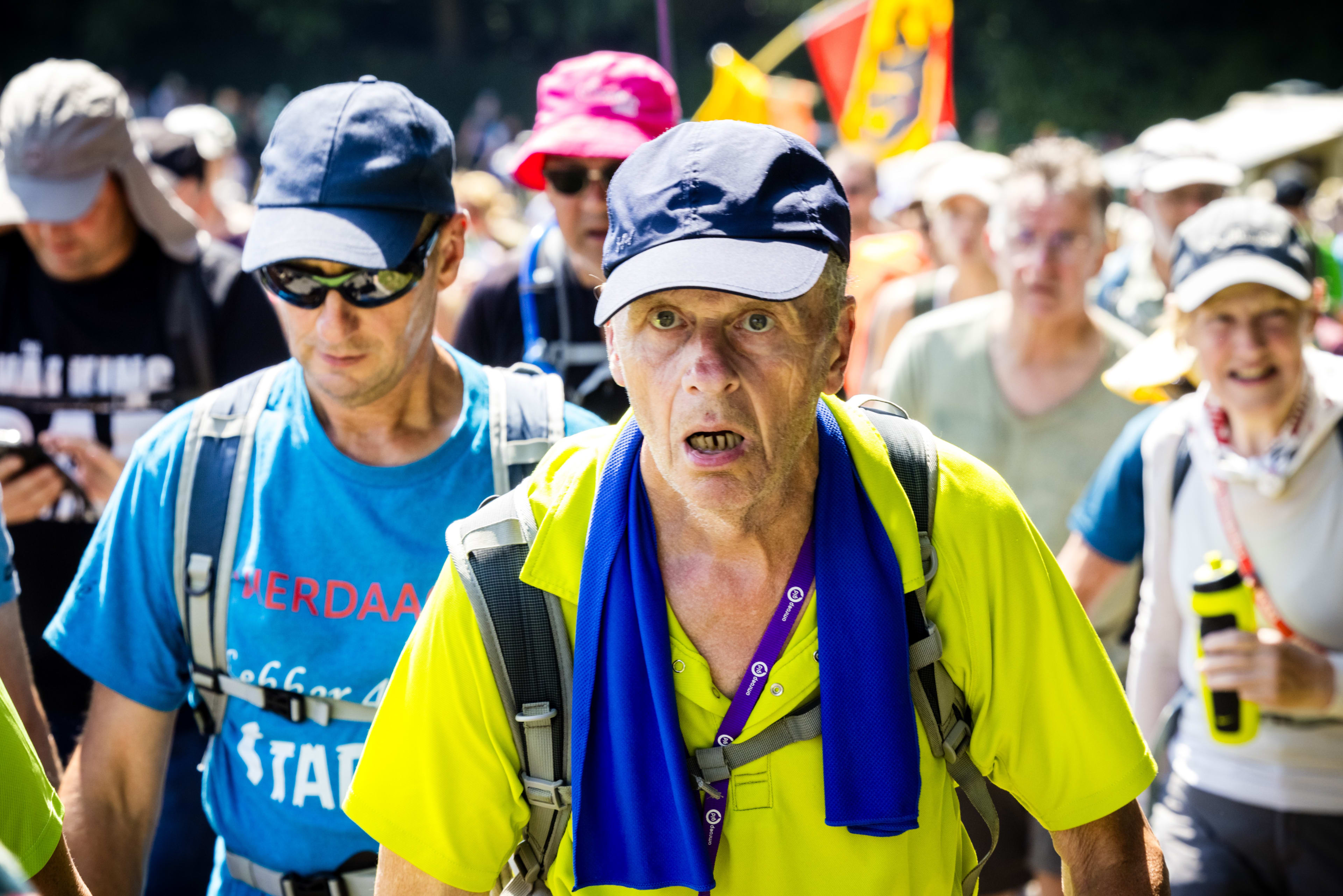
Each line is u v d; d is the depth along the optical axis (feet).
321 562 8.04
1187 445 10.73
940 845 6.20
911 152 25.53
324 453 8.14
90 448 12.34
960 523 6.17
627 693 5.95
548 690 6.06
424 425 8.42
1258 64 113.70
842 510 6.00
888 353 17.72
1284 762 10.24
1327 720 10.15
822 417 6.12
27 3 135.85
